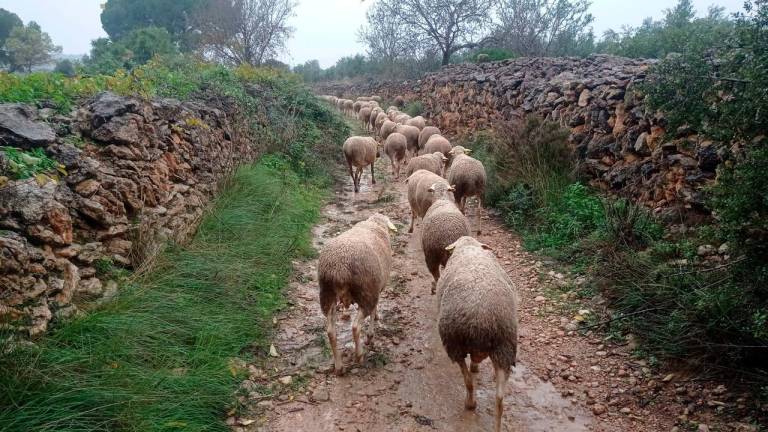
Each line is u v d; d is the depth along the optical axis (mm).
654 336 4805
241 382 4508
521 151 9781
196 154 7902
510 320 3756
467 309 3721
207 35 24844
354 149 11523
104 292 4805
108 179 5395
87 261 4805
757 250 4086
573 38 25688
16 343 3592
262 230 7590
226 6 25625
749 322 4133
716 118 4836
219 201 7961
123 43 21078
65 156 5070
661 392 4312
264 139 11758
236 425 4016
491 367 4902
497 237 8406
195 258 6062
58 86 6641
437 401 4398
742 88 4699
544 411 4254
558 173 9156
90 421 3416
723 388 4148
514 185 9547
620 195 7969
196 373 4270
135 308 4727
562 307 5938
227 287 5754
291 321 5727
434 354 5145
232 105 10914
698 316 4578
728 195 4281
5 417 3168
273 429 4008
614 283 5879
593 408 4250
